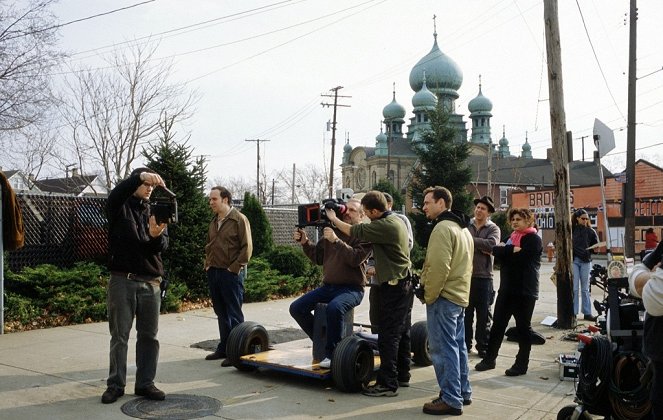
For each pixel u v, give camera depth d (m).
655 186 38.59
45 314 9.48
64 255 11.18
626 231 21.91
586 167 71.06
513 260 7.13
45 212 10.91
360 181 91.81
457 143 30.45
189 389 6.21
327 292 6.73
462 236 5.76
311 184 90.25
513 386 6.65
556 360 7.49
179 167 11.85
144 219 5.92
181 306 11.40
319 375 6.17
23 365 6.96
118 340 5.71
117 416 5.30
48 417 5.21
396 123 87.50
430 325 5.74
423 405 5.84
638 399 4.27
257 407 5.66
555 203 10.52
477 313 8.10
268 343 7.26
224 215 7.49
